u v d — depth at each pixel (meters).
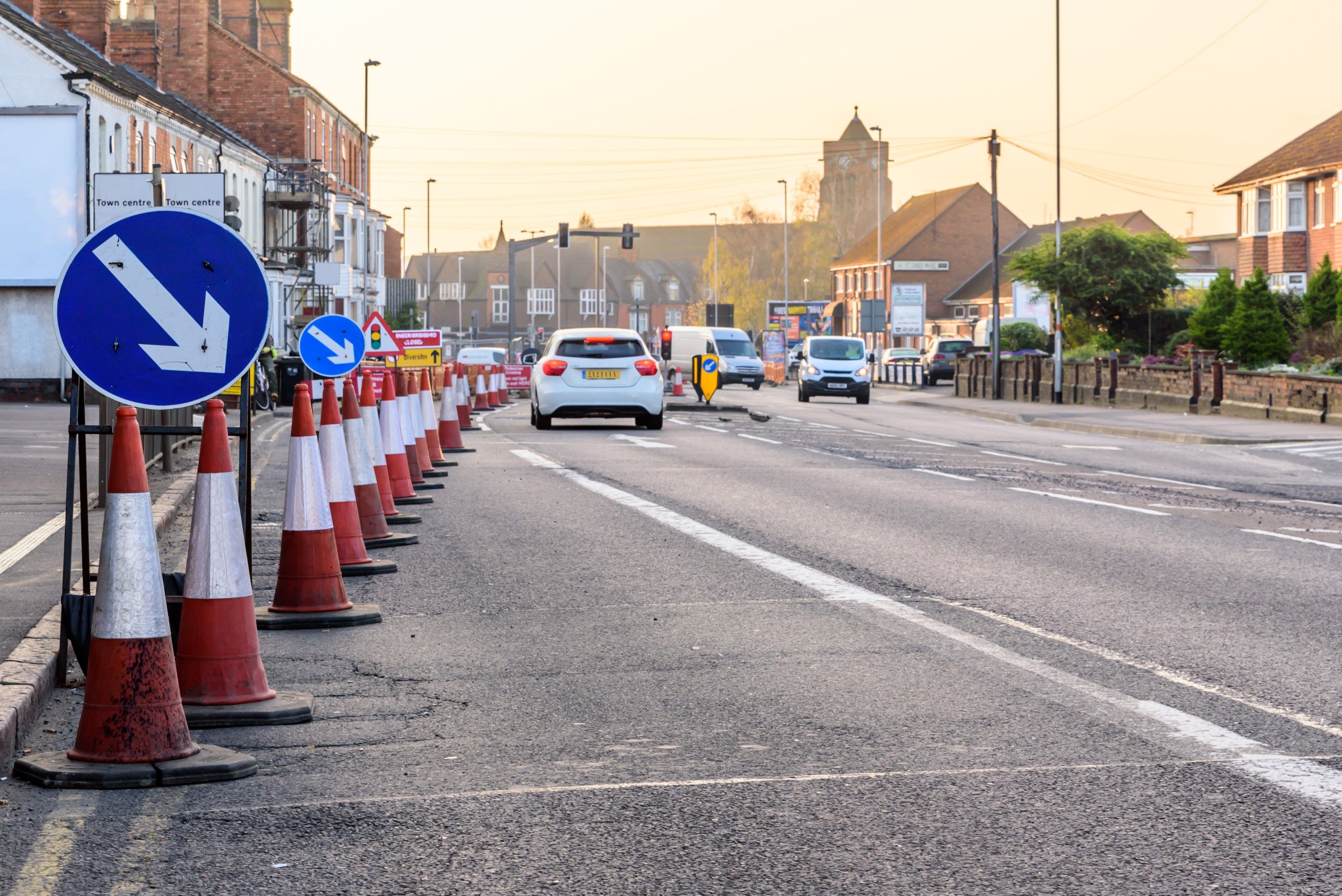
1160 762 6.24
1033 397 52.72
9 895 4.77
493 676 8.04
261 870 5.00
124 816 5.61
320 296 75.25
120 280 7.30
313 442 9.76
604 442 26.88
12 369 43.31
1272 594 10.56
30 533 12.98
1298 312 48.12
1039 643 8.80
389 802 5.77
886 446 27.36
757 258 177.75
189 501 16.48
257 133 76.19
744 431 31.05
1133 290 61.88
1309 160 59.44
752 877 4.89
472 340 151.00
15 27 42.81
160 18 73.50
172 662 6.29
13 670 7.33
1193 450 27.58
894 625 9.41
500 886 4.83
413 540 13.13
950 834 5.31
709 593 10.62
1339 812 5.53
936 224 123.56
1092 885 4.79
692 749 6.51
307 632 9.35
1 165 43.03
